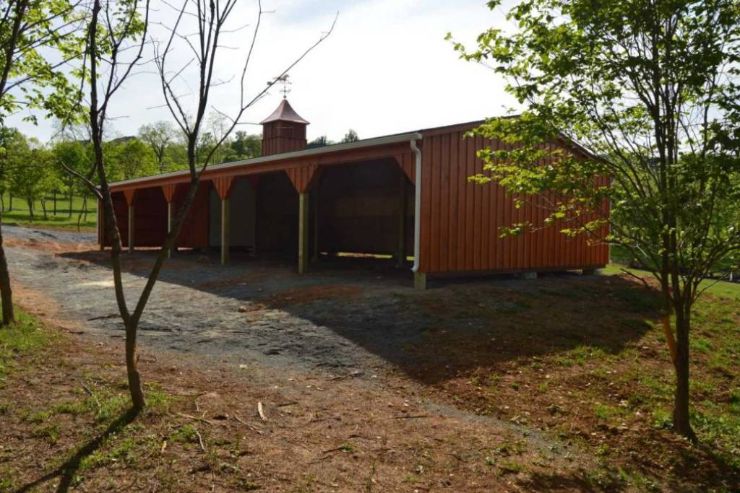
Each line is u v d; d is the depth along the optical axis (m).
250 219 19.17
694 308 10.11
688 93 4.51
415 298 8.59
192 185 4.05
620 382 6.12
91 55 3.71
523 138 4.97
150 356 6.15
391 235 15.52
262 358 6.33
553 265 12.05
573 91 4.75
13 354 5.53
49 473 3.29
